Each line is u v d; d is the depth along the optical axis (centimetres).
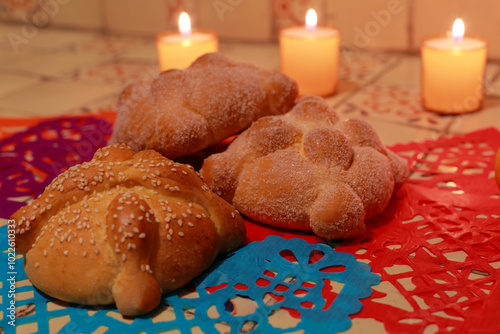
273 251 38
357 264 37
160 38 60
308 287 36
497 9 65
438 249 38
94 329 34
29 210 37
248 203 40
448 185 44
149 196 37
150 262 35
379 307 34
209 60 44
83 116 56
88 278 34
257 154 40
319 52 58
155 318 34
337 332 33
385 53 72
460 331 32
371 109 57
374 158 40
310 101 42
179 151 41
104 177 37
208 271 37
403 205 42
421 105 57
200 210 37
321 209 38
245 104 41
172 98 41
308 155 39
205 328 34
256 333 33
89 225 35
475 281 35
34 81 67
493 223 40
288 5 73
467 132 51
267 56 72
